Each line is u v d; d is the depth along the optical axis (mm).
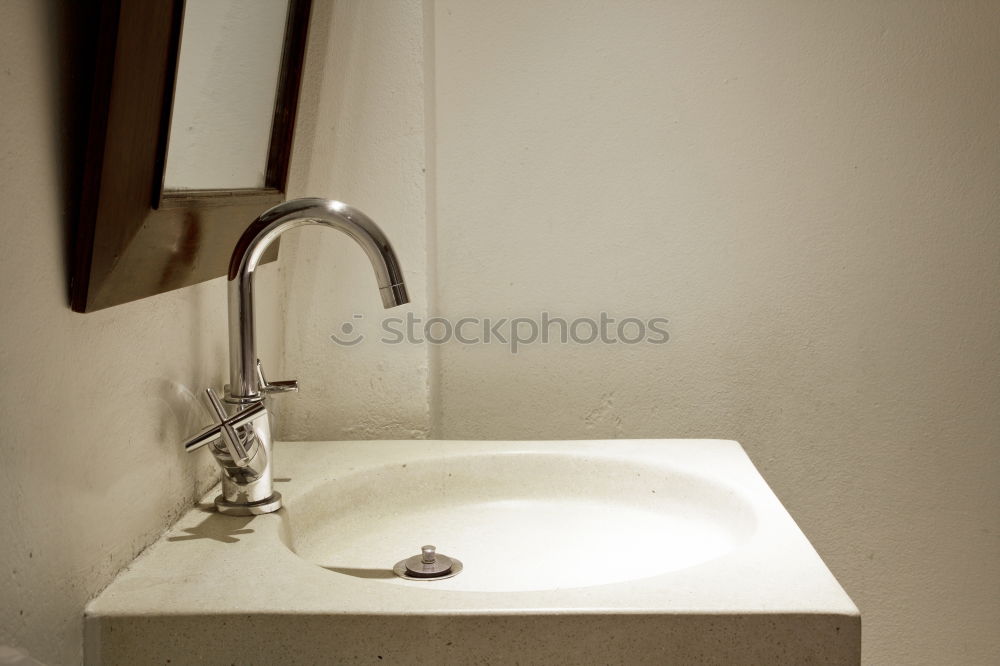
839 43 1462
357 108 1381
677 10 1464
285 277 1393
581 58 1476
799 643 742
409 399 1435
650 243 1511
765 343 1527
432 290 1496
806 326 1522
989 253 1496
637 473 1224
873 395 1535
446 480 1249
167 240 832
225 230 985
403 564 1014
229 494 991
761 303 1519
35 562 676
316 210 903
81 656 749
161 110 758
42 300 685
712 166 1492
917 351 1522
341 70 1370
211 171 957
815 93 1473
